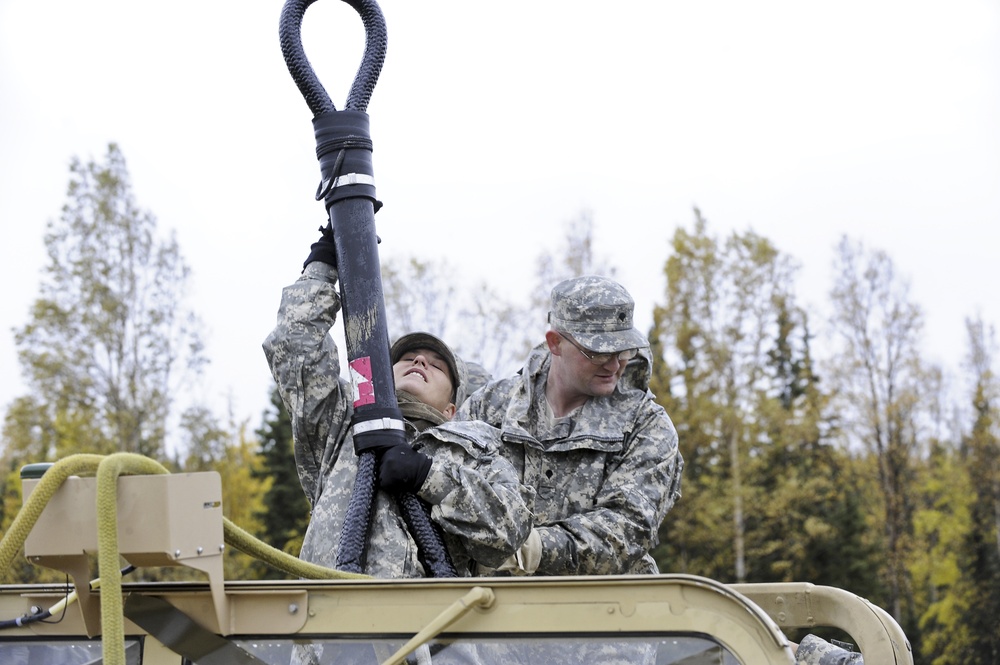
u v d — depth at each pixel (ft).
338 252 10.77
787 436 104.17
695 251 103.86
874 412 112.68
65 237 95.66
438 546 9.78
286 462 91.15
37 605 8.23
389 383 10.37
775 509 97.30
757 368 102.99
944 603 107.45
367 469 10.07
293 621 7.52
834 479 109.60
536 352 12.94
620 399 12.46
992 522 110.63
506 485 10.18
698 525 99.09
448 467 9.95
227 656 7.54
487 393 12.90
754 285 103.14
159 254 97.30
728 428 101.30
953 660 106.01
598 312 12.06
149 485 7.09
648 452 12.04
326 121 10.93
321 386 11.11
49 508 7.32
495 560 10.05
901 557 110.32
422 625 7.38
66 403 94.27
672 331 103.40
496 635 7.27
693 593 7.07
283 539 85.76
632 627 7.11
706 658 7.00
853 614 10.83
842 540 97.66
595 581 7.17
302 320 11.19
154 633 7.63
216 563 7.39
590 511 11.54
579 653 7.17
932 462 132.87
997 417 115.96
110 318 94.94
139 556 7.15
